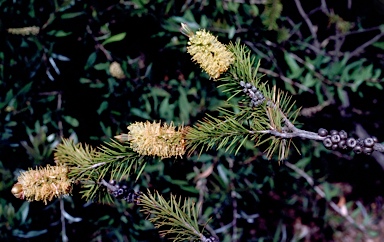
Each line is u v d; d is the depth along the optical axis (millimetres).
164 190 1176
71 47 1133
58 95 1146
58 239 1203
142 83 1157
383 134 1469
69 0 1041
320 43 1267
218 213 1314
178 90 1187
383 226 1744
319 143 1303
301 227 1735
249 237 1591
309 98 1180
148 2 1058
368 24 1227
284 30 1032
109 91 1139
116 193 716
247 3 1062
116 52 1167
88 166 700
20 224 1132
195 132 684
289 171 1307
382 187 1717
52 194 679
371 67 1146
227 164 1231
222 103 1137
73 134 1160
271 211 1590
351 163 1617
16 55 1076
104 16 1096
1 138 1095
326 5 1233
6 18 1037
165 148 681
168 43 1134
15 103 1096
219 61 669
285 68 1148
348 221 1726
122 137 690
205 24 1069
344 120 1313
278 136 682
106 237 1315
